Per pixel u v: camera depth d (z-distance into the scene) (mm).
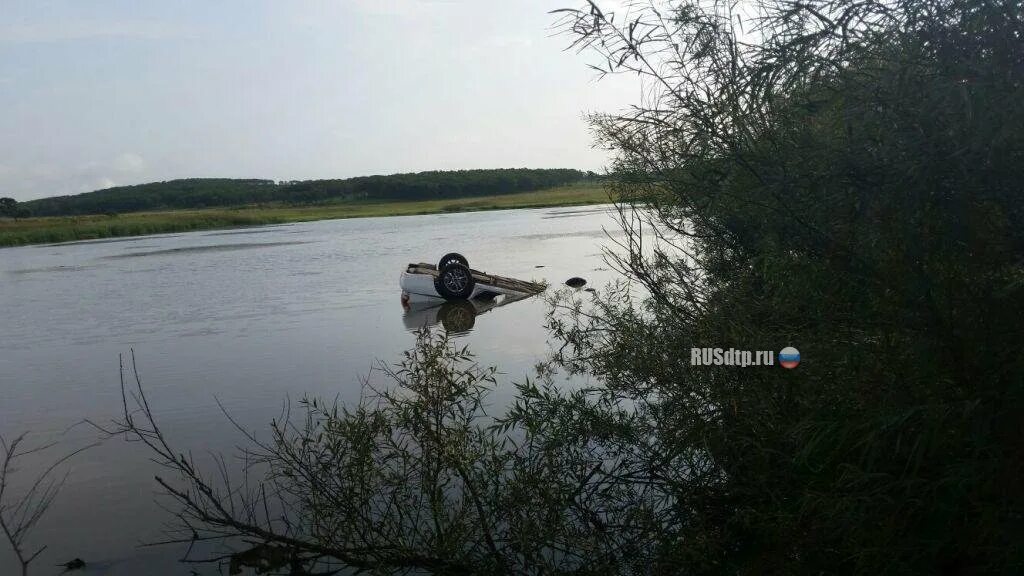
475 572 4266
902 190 2732
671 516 4531
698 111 3549
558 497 4406
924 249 2828
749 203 3252
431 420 4965
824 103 3031
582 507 4789
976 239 2725
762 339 3697
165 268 32344
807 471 3674
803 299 3297
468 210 106938
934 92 2590
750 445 4023
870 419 2977
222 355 12555
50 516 6223
